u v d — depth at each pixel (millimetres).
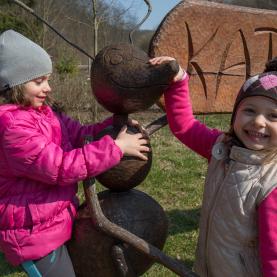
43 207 1634
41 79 1696
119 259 1646
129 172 1679
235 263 1534
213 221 1572
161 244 1763
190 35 1993
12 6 11945
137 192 1805
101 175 1697
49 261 1649
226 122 7840
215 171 1611
